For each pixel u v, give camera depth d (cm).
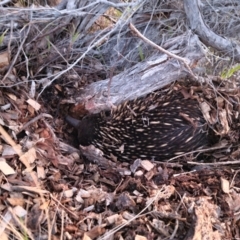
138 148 71
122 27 71
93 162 68
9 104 65
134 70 71
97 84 72
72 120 72
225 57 74
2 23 66
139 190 62
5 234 51
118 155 71
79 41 75
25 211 54
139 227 56
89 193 59
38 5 72
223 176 67
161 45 71
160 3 73
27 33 66
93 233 55
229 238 58
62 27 72
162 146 70
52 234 53
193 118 72
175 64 69
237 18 72
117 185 64
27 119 65
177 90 74
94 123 72
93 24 79
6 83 67
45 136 65
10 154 59
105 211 57
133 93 71
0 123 61
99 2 66
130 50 77
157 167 67
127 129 72
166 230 56
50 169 62
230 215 60
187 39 69
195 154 73
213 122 73
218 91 75
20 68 71
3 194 55
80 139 72
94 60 78
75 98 72
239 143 75
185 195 60
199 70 74
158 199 59
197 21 67
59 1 77
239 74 80
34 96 70
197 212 55
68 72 75
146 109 72
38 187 56
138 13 73
